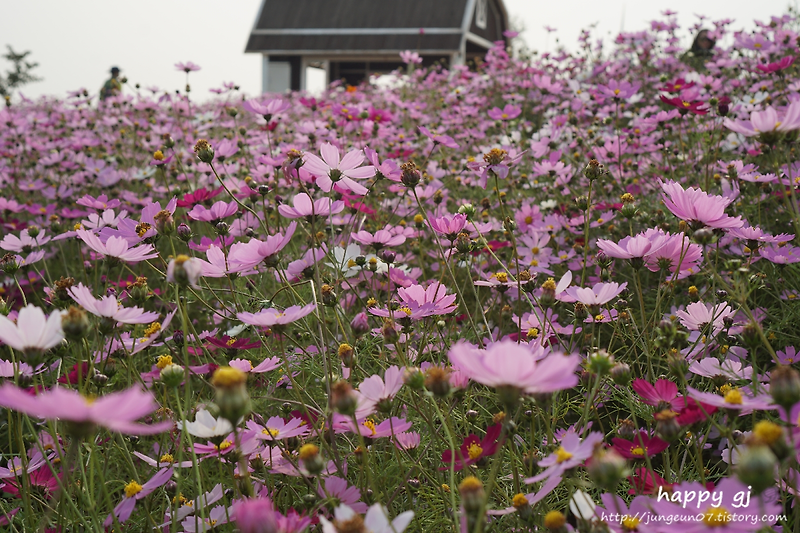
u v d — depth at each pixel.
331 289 1.85
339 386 1.21
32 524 1.47
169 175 4.64
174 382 1.29
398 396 1.74
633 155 4.30
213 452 1.37
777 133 1.43
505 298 2.71
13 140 5.79
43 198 5.07
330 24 23.75
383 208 3.63
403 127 6.20
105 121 6.41
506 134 5.14
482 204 3.34
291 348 2.27
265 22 24.61
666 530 0.97
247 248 1.69
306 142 4.37
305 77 24.05
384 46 23.06
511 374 0.97
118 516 1.34
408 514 0.98
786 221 2.81
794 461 1.24
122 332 2.11
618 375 1.34
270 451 1.48
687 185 3.35
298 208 1.87
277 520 1.07
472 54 26.05
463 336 2.29
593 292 1.62
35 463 1.60
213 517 1.37
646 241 1.63
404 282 2.24
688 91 3.69
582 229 3.27
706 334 1.91
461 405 1.72
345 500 1.35
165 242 3.54
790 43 5.32
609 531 1.04
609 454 1.00
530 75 6.97
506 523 1.41
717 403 1.15
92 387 1.73
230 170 3.59
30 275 3.45
